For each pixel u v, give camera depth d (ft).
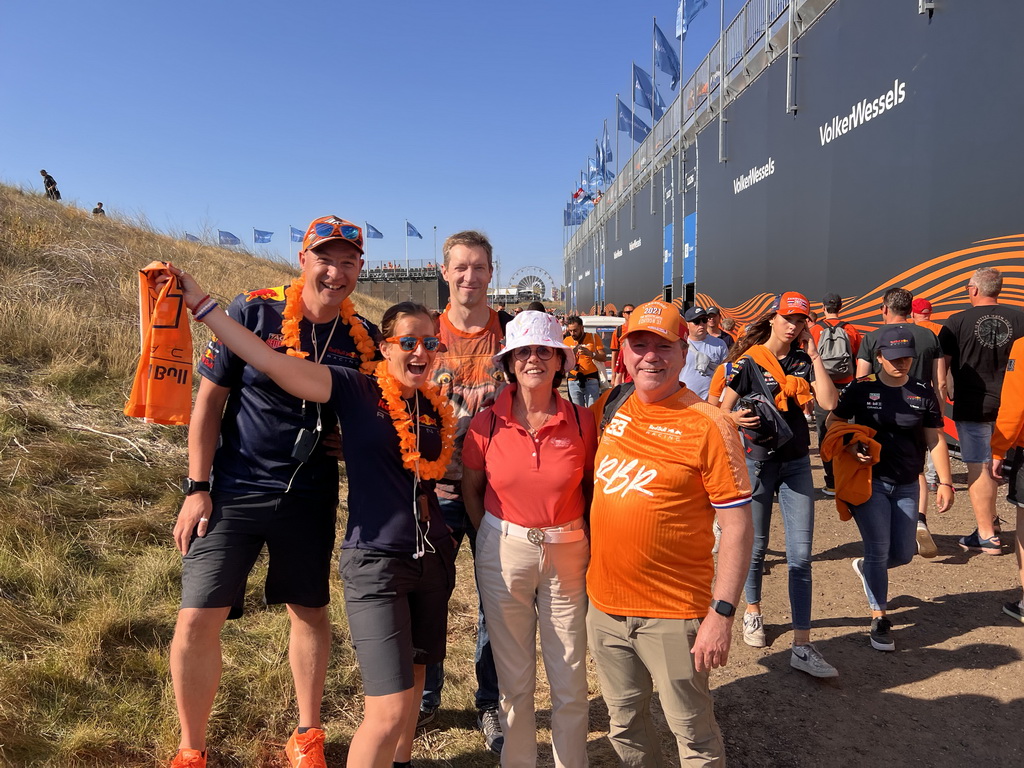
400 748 8.38
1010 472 13.15
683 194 61.82
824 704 10.73
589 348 30.94
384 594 7.07
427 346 7.48
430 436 7.76
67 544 11.82
